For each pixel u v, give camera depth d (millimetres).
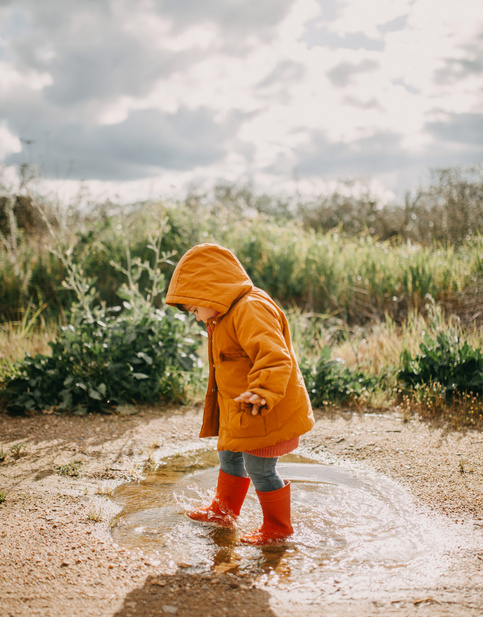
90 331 5418
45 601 2043
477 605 2000
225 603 2049
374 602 2047
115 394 5148
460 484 3289
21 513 2865
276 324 2486
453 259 8438
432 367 5324
